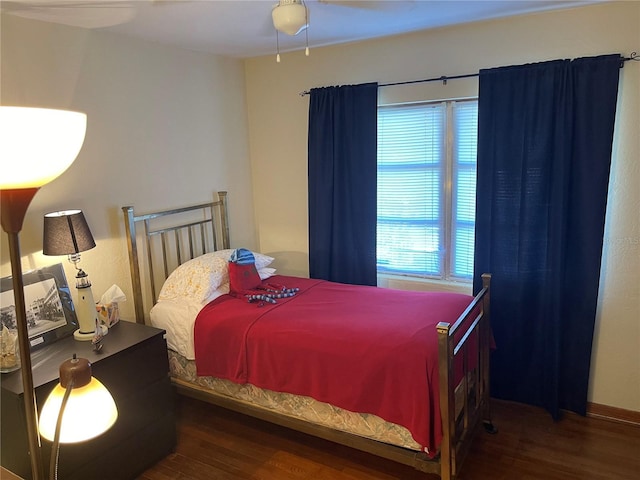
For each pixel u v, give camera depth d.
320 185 3.54
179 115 3.31
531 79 2.75
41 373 2.13
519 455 2.62
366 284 3.54
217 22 2.65
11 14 2.32
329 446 2.75
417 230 3.48
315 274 3.73
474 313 2.59
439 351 2.00
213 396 2.78
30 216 2.46
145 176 3.10
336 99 3.39
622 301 2.81
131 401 2.43
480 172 2.96
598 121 2.63
